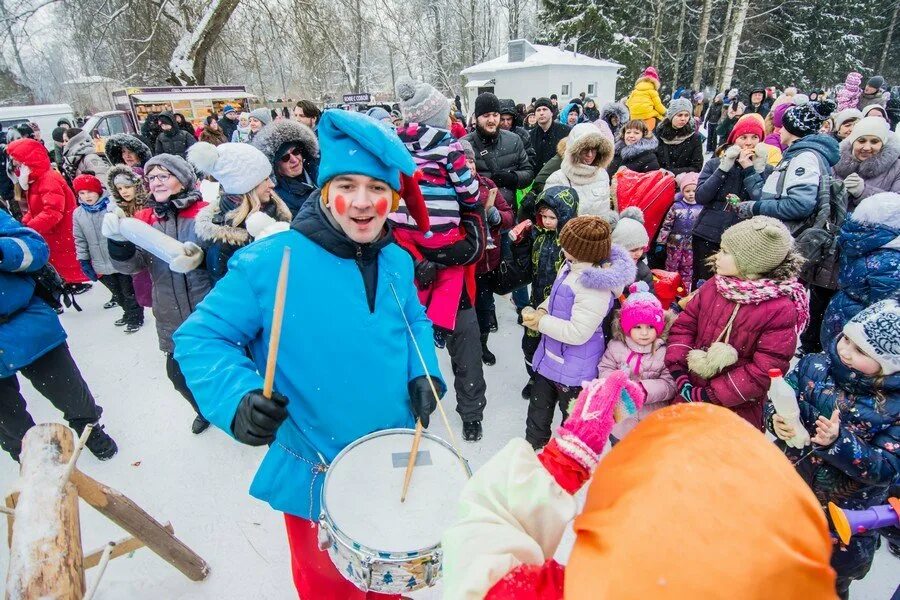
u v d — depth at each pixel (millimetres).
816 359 1745
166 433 3021
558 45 21719
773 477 517
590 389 848
